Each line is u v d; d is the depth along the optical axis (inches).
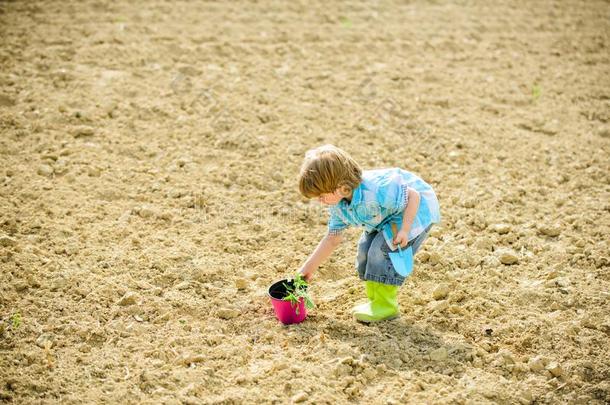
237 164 400.8
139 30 544.4
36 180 370.3
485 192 386.6
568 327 285.1
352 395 249.4
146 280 309.3
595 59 565.3
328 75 505.7
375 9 639.8
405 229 269.1
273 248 338.6
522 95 499.2
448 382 257.3
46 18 552.4
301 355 268.1
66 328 275.4
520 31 615.2
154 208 357.4
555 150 431.5
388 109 466.6
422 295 309.6
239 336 279.7
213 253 330.0
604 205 374.6
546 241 347.6
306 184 261.9
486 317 294.7
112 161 393.4
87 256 320.2
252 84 484.1
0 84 451.2
